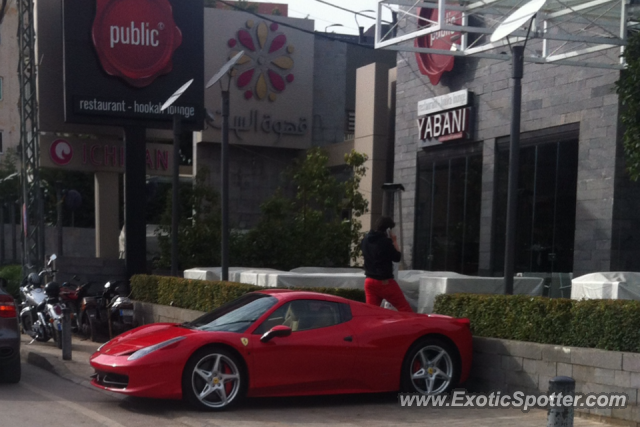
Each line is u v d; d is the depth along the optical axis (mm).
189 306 12828
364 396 9102
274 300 8523
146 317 14180
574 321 8148
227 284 11773
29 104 20078
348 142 27125
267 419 7672
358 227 22312
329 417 7855
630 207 15289
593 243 15602
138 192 19438
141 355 7781
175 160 14609
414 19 21594
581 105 16156
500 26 10664
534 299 8711
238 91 27656
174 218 14547
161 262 20375
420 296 12180
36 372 10875
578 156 16188
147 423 7520
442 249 20906
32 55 19859
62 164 21609
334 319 8523
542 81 17344
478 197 19469
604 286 9984
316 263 20781
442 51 13570
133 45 19250
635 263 15320
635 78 11469
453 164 20531
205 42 27188
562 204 16672
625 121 11617
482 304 9383
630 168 11617
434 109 20750
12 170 37750
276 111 28312
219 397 7992
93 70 18922
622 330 7613
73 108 18688
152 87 19484
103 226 22750
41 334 13273
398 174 22859
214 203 21703
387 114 25703
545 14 13578
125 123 19234
